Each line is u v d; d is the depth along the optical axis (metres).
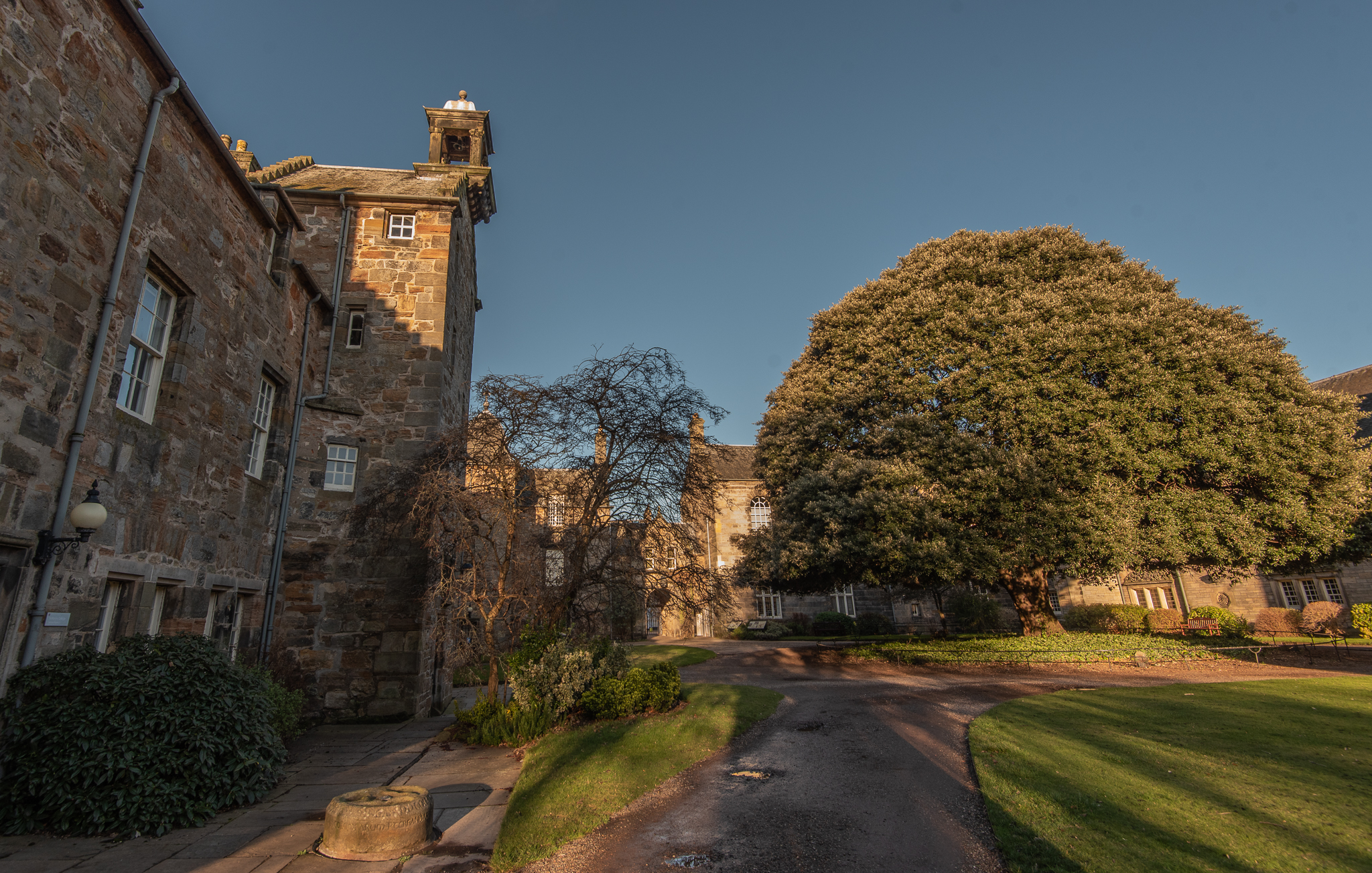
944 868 4.82
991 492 17.59
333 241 14.77
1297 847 4.82
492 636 10.60
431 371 14.18
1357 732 8.58
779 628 34.41
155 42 7.60
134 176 7.51
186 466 8.84
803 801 6.53
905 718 10.56
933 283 21.39
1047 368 18.27
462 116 18.55
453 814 6.58
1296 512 16.69
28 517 6.03
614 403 11.18
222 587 10.05
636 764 7.84
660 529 11.63
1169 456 16.86
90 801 5.74
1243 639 23.38
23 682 5.95
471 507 10.05
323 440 13.12
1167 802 5.86
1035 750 7.79
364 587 12.56
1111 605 33.09
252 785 6.97
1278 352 19.05
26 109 5.93
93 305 6.88
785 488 22.23
